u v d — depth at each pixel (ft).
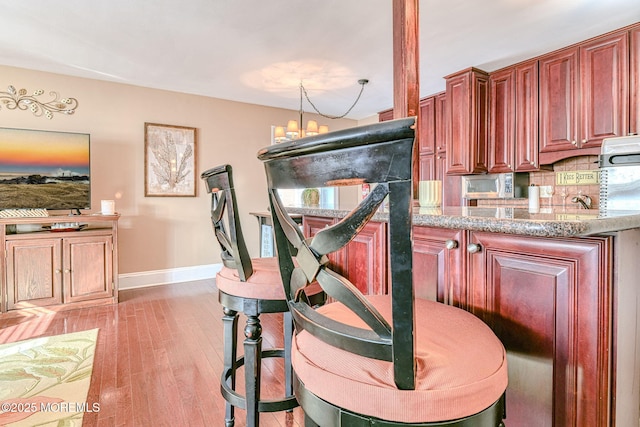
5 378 6.28
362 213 1.86
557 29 8.96
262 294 3.96
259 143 15.74
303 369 2.34
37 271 9.86
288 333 5.29
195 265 14.19
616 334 2.68
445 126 13.16
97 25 8.39
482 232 3.40
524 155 11.07
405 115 6.19
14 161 10.37
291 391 5.29
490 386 1.99
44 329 8.72
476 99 11.76
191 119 13.99
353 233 1.93
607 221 2.50
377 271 4.68
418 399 1.88
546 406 2.95
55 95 11.46
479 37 9.39
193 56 10.28
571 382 2.79
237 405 4.42
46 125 11.32
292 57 10.44
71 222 10.41
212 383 6.20
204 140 14.29
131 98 12.75
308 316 2.43
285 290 2.68
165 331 8.61
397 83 6.33
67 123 11.66
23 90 10.98
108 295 10.81
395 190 1.73
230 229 3.90
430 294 3.94
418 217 3.54
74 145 11.19
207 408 5.48
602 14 8.24
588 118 9.57
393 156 1.70
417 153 6.08
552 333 2.90
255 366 4.03
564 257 2.82
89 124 12.02
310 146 1.94
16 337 8.19
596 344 2.66
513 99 11.33
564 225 2.37
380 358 1.96
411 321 1.82
